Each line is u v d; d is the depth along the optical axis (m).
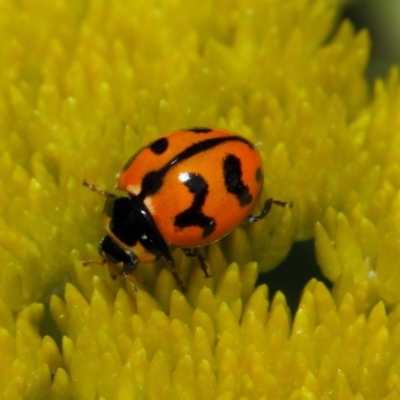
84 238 0.06
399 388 0.06
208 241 0.06
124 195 0.06
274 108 0.06
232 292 0.06
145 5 0.07
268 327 0.06
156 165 0.06
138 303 0.06
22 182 0.06
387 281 0.06
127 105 0.06
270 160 0.06
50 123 0.06
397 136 0.06
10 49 0.07
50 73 0.07
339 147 0.06
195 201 0.06
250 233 0.06
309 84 0.07
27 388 0.06
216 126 0.06
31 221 0.06
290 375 0.06
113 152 0.06
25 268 0.06
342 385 0.06
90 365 0.06
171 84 0.07
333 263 0.06
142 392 0.06
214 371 0.06
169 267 0.06
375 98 0.07
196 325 0.06
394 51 0.08
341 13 0.08
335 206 0.06
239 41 0.07
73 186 0.06
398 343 0.06
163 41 0.07
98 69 0.07
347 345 0.06
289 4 0.07
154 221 0.06
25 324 0.06
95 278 0.06
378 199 0.06
